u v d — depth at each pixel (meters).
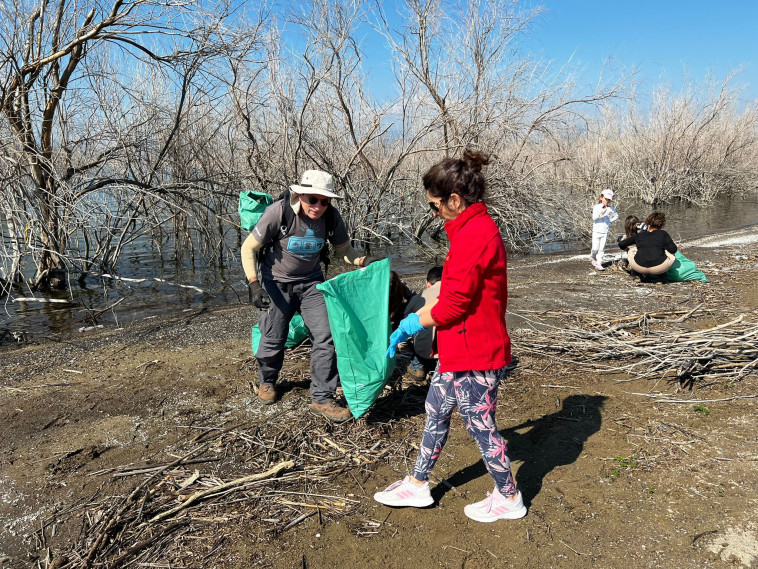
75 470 3.28
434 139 11.94
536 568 2.49
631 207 20.56
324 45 10.11
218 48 7.86
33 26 7.03
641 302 6.76
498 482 2.74
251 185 10.53
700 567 2.45
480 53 11.19
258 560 2.56
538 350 5.08
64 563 2.55
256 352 3.95
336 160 11.49
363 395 3.57
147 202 8.78
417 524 2.80
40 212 7.46
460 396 2.59
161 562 2.56
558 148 14.41
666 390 4.27
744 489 2.96
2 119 6.75
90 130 8.22
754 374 4.42
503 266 2.48
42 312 6.98
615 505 2.90
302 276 3.71
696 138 21.44
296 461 3.34
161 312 7.02
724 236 12.75
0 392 4.37
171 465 3.28
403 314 4.21
